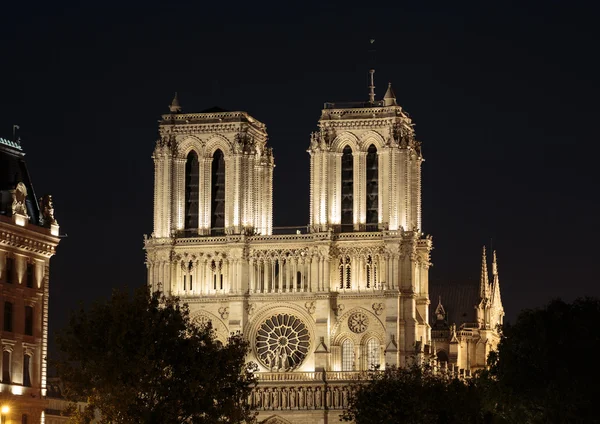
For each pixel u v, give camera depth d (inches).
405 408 7593.5
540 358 7086.6
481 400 7726.4
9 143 7273.6
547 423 6953.7
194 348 6683.1
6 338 6909.5
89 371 6437.0
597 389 6963.6
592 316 7253.9
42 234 7249.0
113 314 6540.4
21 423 6983.3
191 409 6550.2
